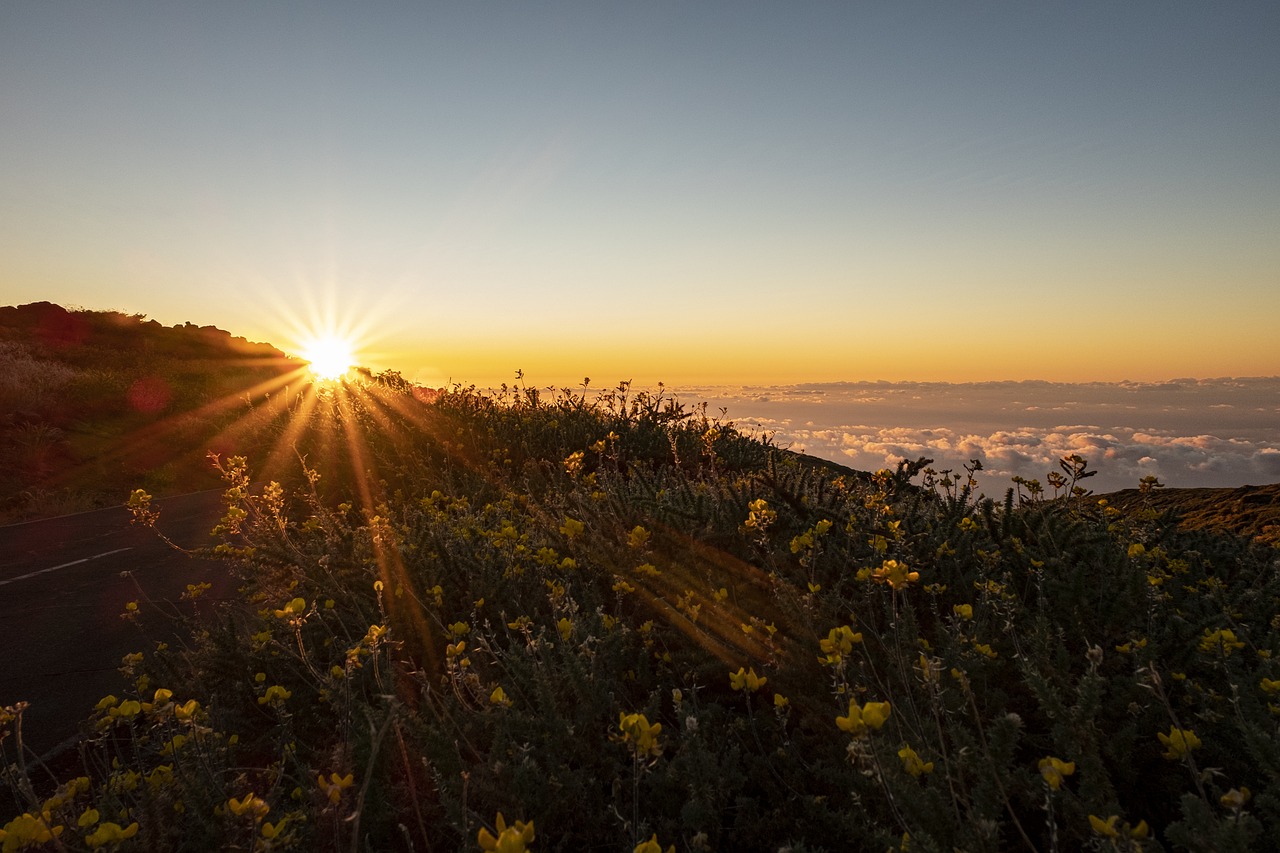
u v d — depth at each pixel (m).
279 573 4.68
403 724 2.31
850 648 2.10
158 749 2.85
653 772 2.24
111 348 44.19
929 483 4.80
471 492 7.89
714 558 3.88
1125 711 2.34
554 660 2.96
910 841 1.54
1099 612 2.96
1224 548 4.50
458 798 2.15
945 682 2.39
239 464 5.21
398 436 10.73
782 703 2.38
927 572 3.34
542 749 2.40
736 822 2.12
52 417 18.38
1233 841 1.38
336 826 1.89
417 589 3.94
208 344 53.53
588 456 9.94
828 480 6.05
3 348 34.81
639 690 2.97
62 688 4.54
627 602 3.77
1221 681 2.46
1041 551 3.58
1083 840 1.73
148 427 18.77
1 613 6.31
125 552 8.69
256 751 3.09
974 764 1.85
